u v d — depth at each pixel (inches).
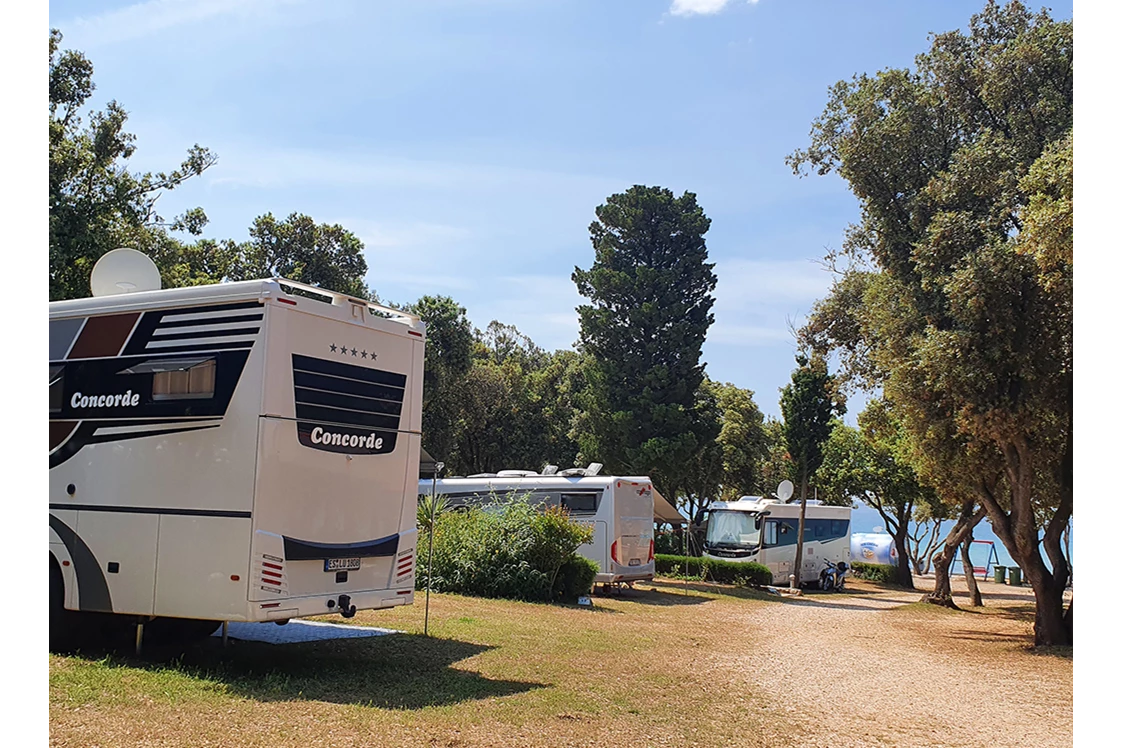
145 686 286.4
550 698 324.2
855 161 717.9
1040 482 644.7
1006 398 543.8
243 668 341.1
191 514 319.3
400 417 374.0
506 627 510.0
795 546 1277.1
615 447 1393.9
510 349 2197.3
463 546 721.6
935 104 709.3
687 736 286.2
